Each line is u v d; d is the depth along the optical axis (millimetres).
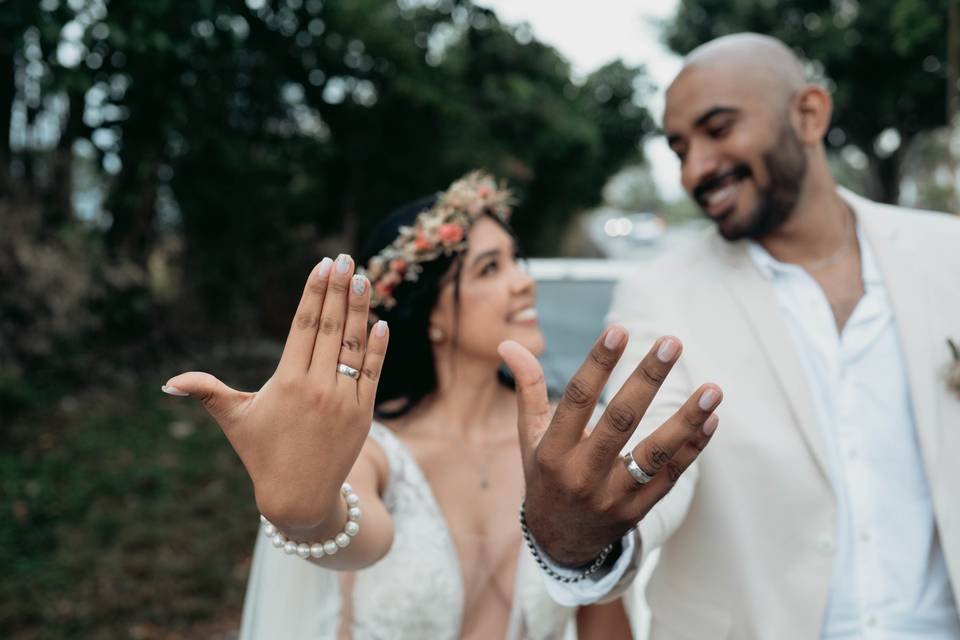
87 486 4578
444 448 1711
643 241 26188
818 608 1447
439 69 10734
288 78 9133
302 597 1604
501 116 12094
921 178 20516
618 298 1780
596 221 27953
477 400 1755
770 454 1490
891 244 1604
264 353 8531
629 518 1002
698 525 1541
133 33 5965
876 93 16344
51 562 3742
